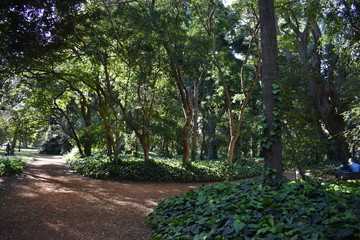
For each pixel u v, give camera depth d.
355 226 3.06
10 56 9.98
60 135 35.50
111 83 16.06
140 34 11.95
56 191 9.40
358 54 8.36
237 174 15.19
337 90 15.62
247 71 22.62
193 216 4.74
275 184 5.58
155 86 15.04
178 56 11.97
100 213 6.85
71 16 10.25
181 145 16.98
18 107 17.14
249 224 3.79
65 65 13.92
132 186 11.54
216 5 14.87
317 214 3.65
